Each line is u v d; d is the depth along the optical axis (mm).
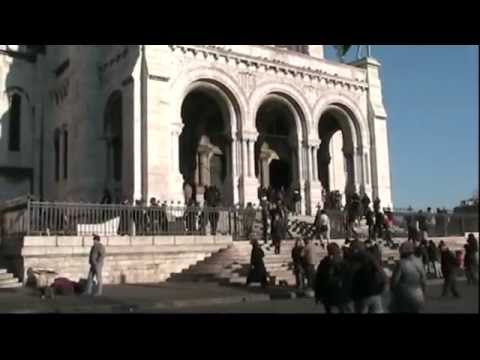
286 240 24828
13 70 35656
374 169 35094
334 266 8438
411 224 25703
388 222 27062
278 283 19281
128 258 21078
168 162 26750
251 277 18312
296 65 32281
